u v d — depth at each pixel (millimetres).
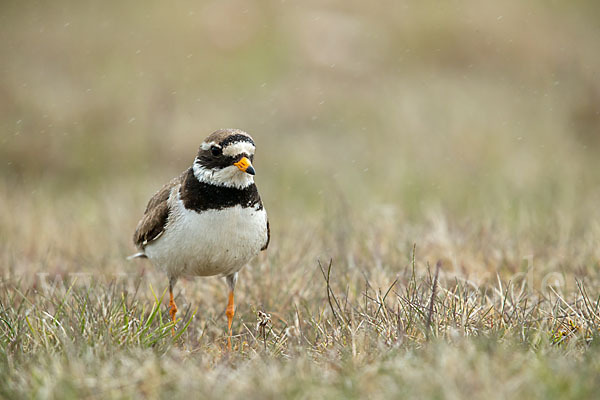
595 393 6062
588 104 20156
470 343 7000
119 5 25062
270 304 9836
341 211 13352
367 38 24281
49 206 15070
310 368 6930
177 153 18672
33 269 11344
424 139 18938
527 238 11781
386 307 8531
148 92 20531
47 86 20719
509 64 23250
